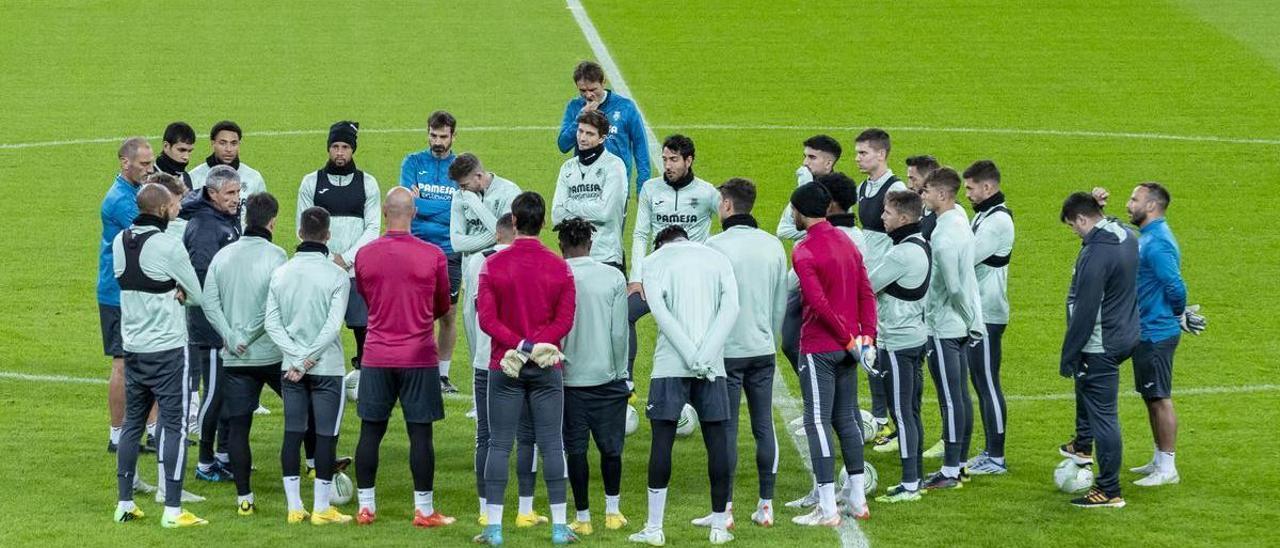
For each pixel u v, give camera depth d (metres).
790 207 29.39
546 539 25.20
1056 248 47.91
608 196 31.69
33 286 43.09
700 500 27.64
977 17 82.94
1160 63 73.69
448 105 66.69
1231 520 26.30
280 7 84.88
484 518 26.08
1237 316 41.03
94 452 29.88
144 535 24.97
